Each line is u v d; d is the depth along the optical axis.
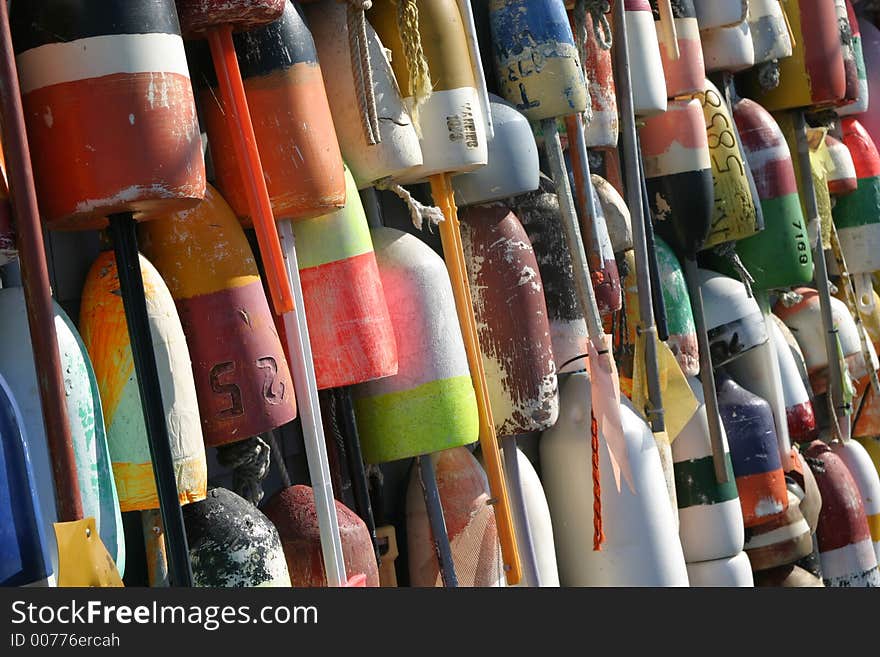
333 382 2.03
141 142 1.63
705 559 2.88
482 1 2.48
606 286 2.58
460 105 2.21
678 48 2.94
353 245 2.05
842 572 3.37
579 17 2.59
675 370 2.71
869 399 3.64
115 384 1.74
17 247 1.56
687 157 2.95
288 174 1.91
